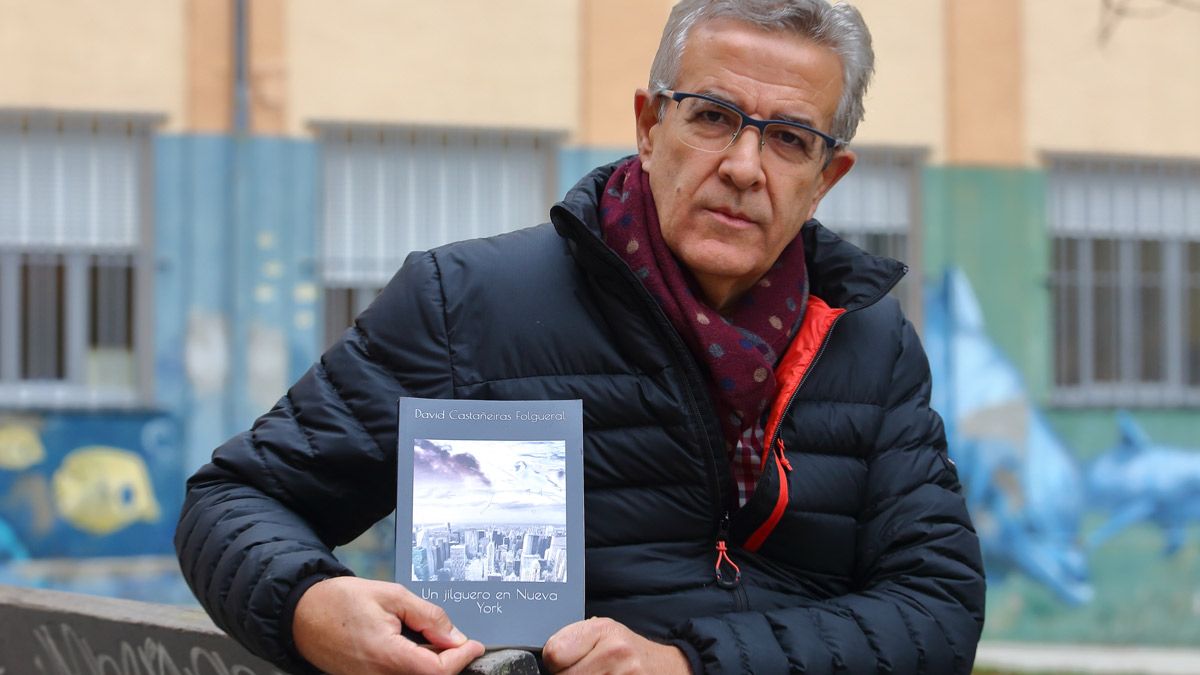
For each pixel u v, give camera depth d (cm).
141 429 878
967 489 948
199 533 167
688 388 171
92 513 870
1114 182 970
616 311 173
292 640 152
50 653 239
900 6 948
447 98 902
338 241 898
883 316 196
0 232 869
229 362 886
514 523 155
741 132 174
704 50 177
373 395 173
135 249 880
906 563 184
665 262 176
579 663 148
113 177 879
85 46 871
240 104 883
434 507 155
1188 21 966
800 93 176
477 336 174
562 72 913
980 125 953
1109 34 920
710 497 173
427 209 905
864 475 187
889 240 952
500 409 160
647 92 186
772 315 184
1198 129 969
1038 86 957
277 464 172
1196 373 978
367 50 895
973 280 952
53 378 878
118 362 884
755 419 177
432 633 146
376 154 902
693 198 175
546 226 186
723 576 174
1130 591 955
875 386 190
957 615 181
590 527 171
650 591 171
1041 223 958
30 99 866
